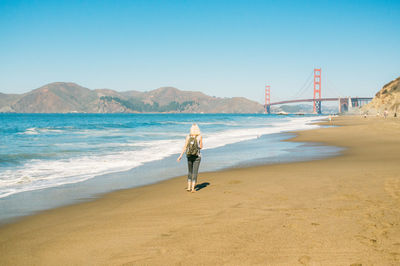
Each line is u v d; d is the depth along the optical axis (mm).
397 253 3031
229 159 11062
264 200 5203
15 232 4020
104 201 5625
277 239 3453
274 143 16875
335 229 3697
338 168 8414
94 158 11102
